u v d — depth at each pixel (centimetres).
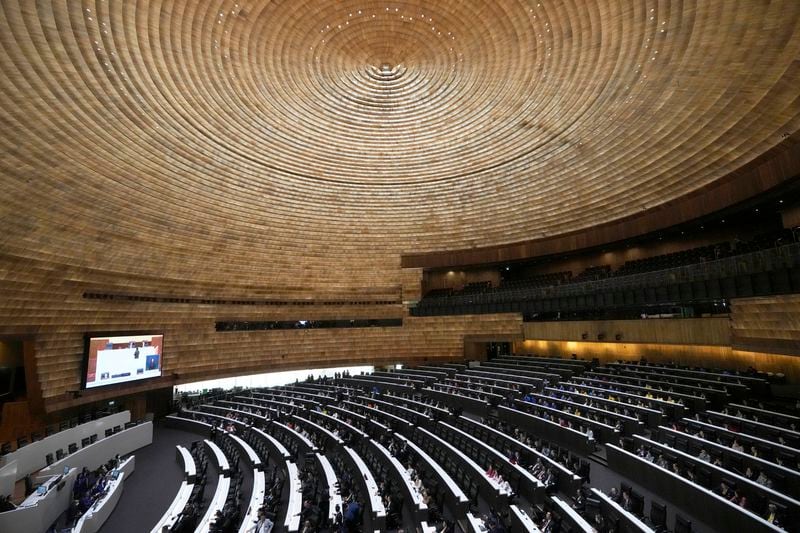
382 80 2047
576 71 1666
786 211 1986
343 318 3381
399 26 1716
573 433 1557
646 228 2434
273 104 1989
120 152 1738
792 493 1014
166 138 1823
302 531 1086
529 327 3250
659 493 1168
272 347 3103
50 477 1502
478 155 2498
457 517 1118
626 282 2295
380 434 1773
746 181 1817
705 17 1216
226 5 1417
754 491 991
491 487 1209
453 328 3444
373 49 1853
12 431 1847
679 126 1697
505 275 3628
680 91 1527
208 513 1166
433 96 2125
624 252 2895
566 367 2675
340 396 2528
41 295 1884
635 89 1611
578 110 1875
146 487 1606
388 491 1206
